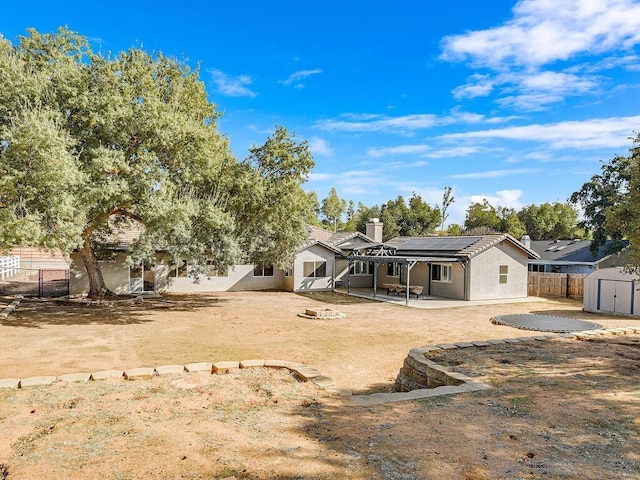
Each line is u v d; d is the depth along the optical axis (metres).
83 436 5.07
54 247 13.91
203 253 18.06
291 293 25.89
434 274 25.38
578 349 9.68
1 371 8.77
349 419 5.61
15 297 20.42
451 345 9.84
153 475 4.06
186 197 16.59
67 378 7.46
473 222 57.28
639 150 11.81
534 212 54.31
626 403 6.06
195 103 21.98
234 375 7.91
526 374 7.67
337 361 10.49
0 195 12.90
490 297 23.73
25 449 4.71
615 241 28.45
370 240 31.39
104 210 16.03
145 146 16.42
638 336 11.49
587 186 29.58
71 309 17.62
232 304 20.50
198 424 5.48
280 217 19.81
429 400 6.33
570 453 4.45
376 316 17.52
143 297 21.94
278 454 4.51
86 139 15.66
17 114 13.60
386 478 3.93
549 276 26.08
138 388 7.04
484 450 4.53
